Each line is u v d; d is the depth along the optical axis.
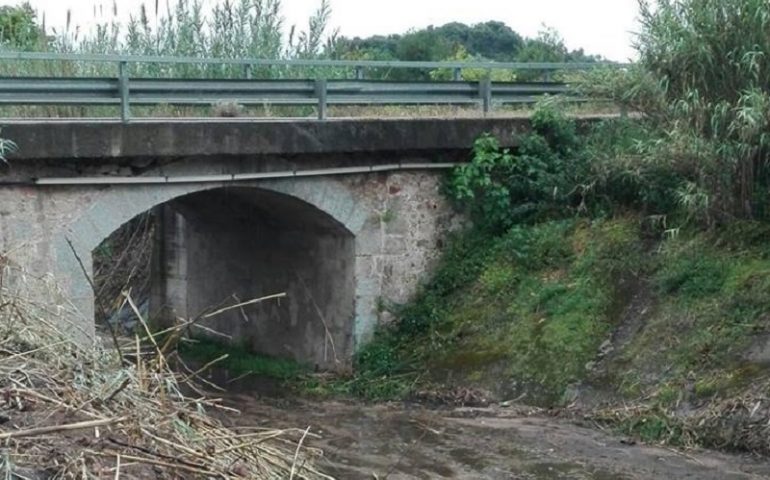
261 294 15.31
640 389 11.10
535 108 14.30
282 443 8.84
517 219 14.02
